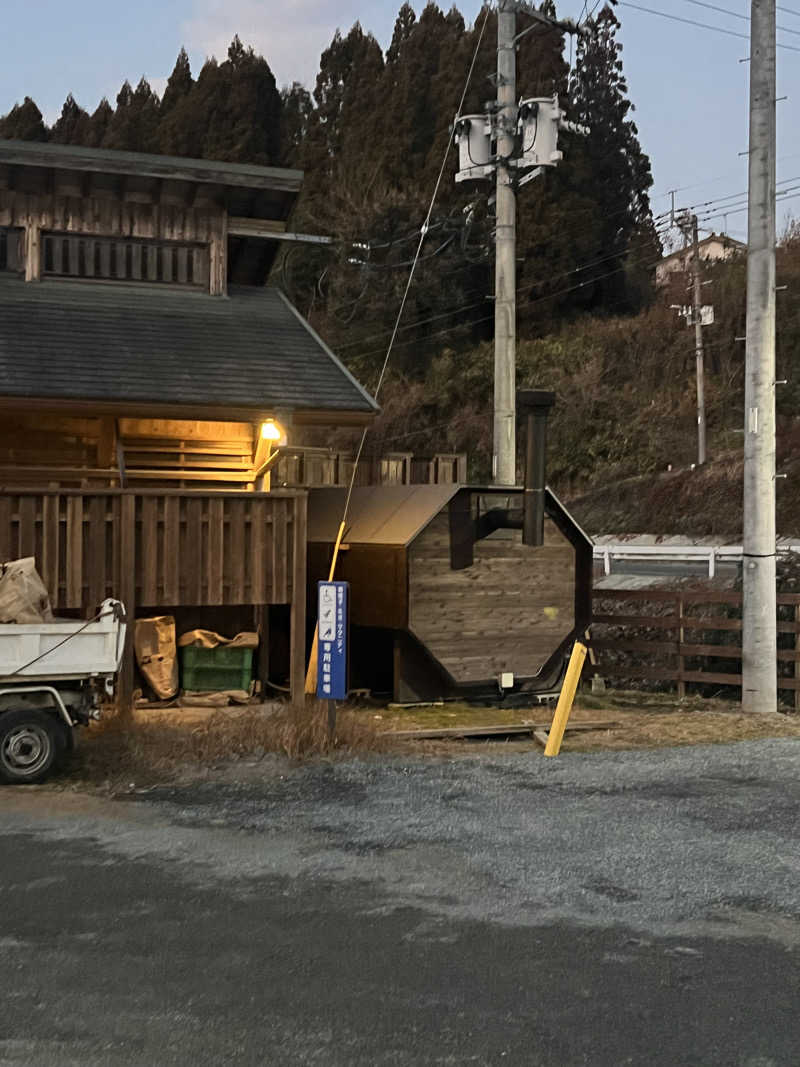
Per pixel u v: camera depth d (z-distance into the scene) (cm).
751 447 1410
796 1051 448
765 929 593
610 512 4466
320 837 776
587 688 1581
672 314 5256
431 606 1384
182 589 1292
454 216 5288
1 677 928
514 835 784
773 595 1408
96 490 1242
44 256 1647
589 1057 441
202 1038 455
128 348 1505
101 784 934
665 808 870
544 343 5453
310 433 5253
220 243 1720
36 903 627
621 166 6022
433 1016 479
